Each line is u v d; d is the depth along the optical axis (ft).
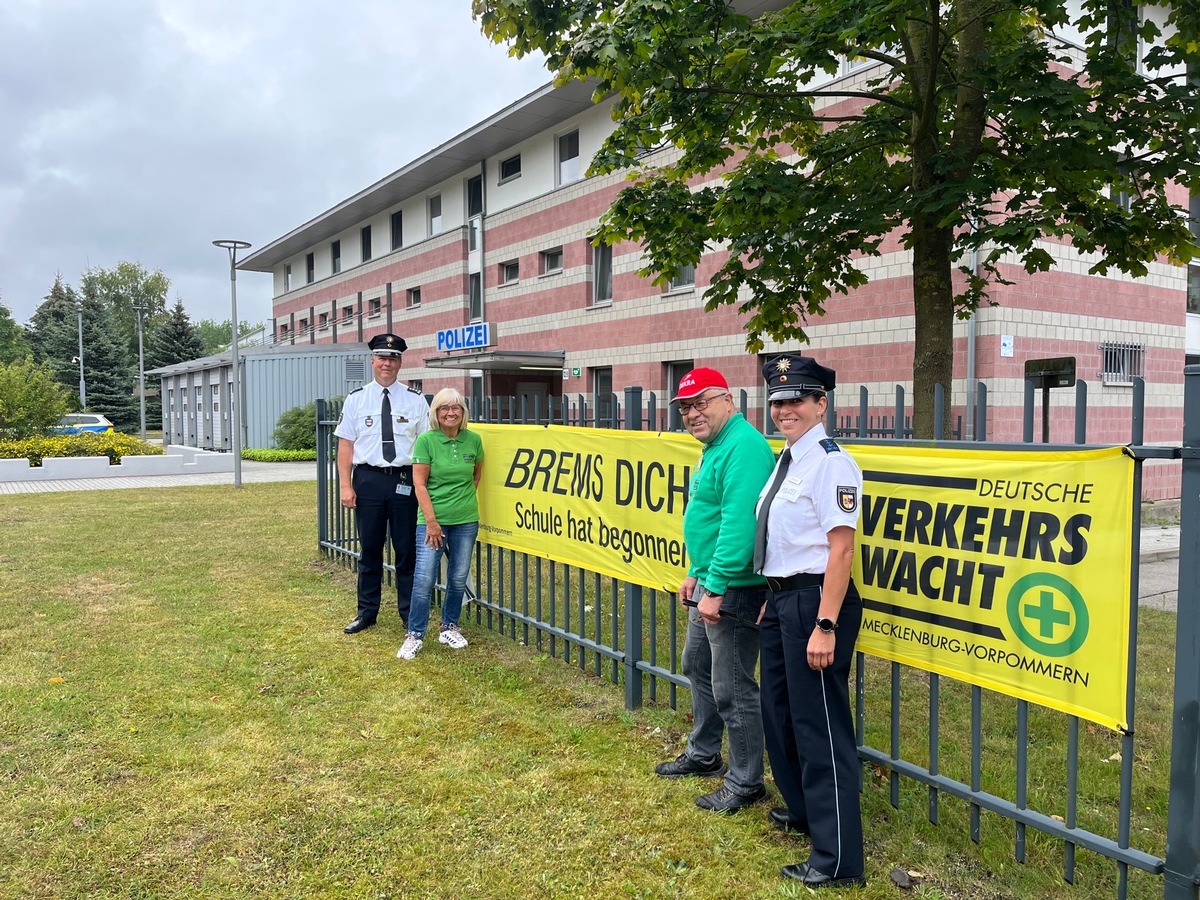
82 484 53.67
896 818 10.11
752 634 10.33
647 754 12.23
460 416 16.61
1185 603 7.14
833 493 8.48
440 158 77.97
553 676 15.51
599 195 64.08
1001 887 8.79
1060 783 11.16
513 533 17.29
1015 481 8.45
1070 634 7.97
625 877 9.18
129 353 185.68
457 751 12.35
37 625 18.84
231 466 66.23
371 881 9.12
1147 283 39.58
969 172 16.34
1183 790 7.23
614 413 15.58
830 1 15.46
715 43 16.06
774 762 9.62
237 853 9.66
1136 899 8.42
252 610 20.30
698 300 54.24
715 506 10.37
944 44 15.47
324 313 114.21
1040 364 13.03
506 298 76.02
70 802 10.78
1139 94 16.42
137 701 14.26
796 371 8.86
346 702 14.30
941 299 17.39
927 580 9.42
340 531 25.94
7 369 68.59
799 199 17.97
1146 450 7.25
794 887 8.91
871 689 14.84
